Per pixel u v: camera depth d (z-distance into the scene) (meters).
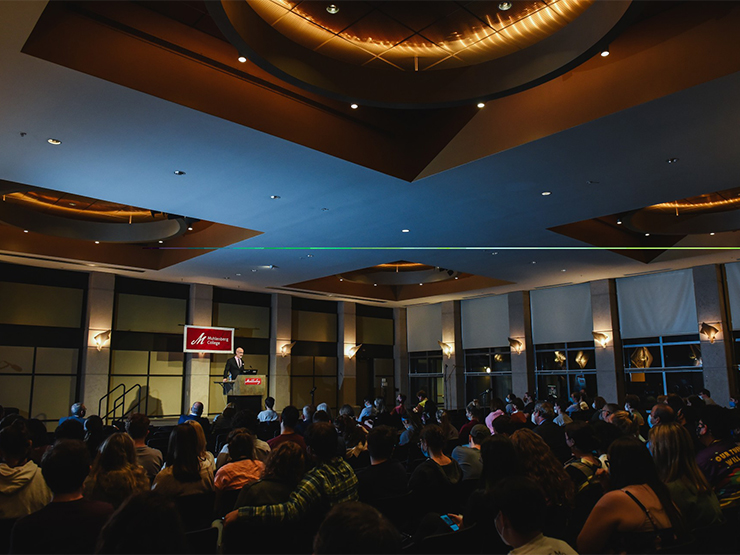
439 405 23.81
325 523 1.50
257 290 20.94
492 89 7.14
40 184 9.53
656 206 13.81
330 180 9.36
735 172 9.09
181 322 19.31
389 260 15.77
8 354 15.84
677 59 6.59
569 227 13.27
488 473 3.65
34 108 6.87
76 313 17.11
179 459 4.25
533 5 6.64
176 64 6.84
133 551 1.57
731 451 3.96
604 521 2.81
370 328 24.62
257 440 5.92
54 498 2.79
